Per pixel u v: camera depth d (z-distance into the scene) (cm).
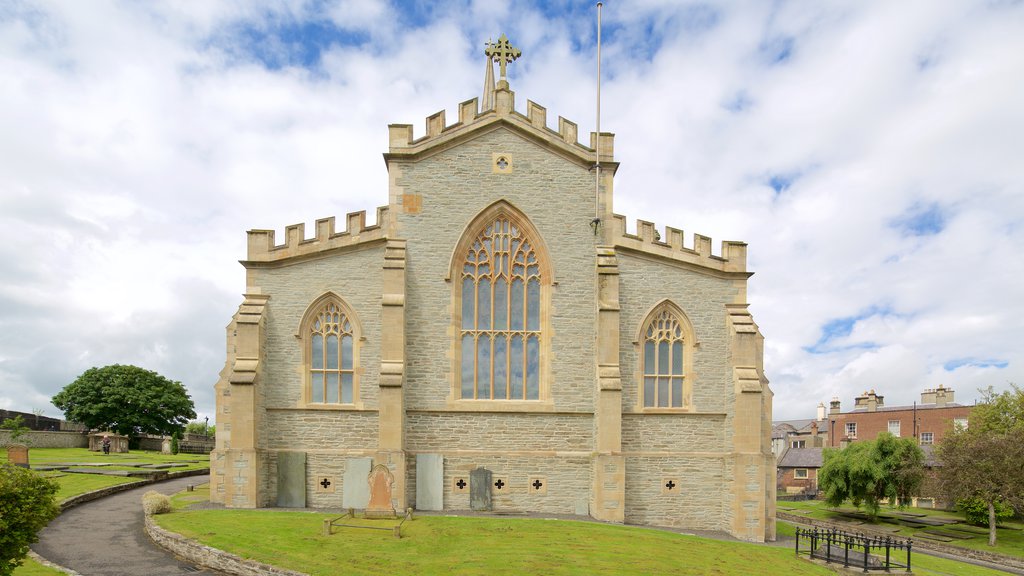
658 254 3600
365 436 3381
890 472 5566
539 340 3556
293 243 3459
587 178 3638
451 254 3522
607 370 3388
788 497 7769
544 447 3441
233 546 2330
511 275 3591
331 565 2172
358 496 3294
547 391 3484
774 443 11544
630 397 3506
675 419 3512
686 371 3569
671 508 3447
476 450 3416
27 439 5862
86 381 8312
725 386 3550
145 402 8350
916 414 8569
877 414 8988
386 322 3325
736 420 3394
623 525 3170
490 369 3525
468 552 2420
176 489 4000
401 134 3566
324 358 3447
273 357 3403
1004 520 5541
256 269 3450
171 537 2469
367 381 3428
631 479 3444
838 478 5809
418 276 3500
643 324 3566
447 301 3500
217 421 3328
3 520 1838
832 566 2752
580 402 3481
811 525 5431
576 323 3541
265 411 3356
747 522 3309
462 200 3569
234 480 3167
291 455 3328
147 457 5994
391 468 3197
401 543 2491
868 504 5731
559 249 3581
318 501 3309
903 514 6253
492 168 3603
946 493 4984
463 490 3384
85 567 2250
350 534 2591
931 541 4731
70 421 8138
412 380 3434
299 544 2405
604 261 3506
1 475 1908
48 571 2147
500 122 3612
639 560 2464
